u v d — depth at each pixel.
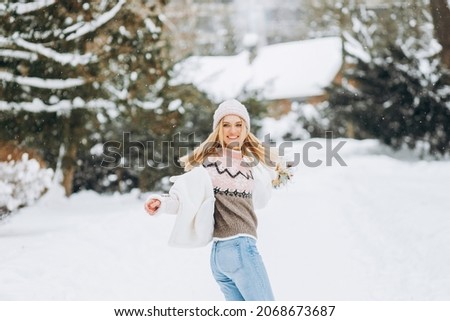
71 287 8.02
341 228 12.55
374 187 19.77
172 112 21.44
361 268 8.96
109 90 19.94
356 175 25.17
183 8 36.28
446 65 17.56
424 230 11.14
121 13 19.09
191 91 22.14
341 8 43.78
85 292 7.86
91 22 18.53
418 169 26.22
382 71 31.83
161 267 9.56
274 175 5.71
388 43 32.72
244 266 4.80
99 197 23.89
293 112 50.59
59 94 19.17
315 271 8.85
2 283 7.88
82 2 18.36
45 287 7.86
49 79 18.69
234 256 4.83
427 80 30.42
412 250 9.88
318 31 60.34
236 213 4.96
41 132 19.31
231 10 75.31
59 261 9.33
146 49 19.98
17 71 18.28
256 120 26.86
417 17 31.02
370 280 8.23
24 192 13.81
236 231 4.91
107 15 18.62
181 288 8.20
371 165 28.92
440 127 30.70
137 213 14.94
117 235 11.80
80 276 8.62
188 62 22.95
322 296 7.44
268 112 27.58
